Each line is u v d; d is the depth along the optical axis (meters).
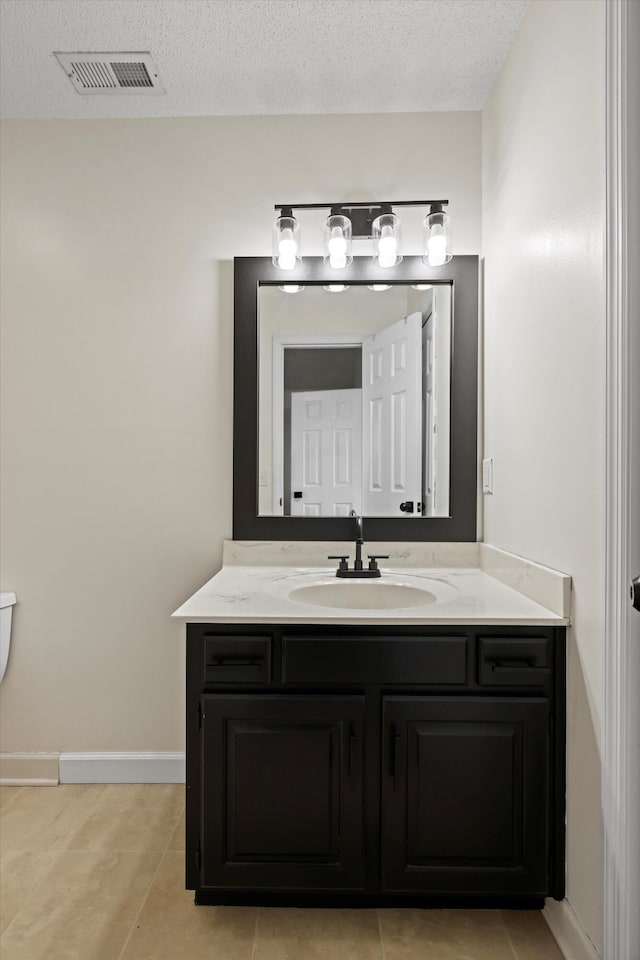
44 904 1.57
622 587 1.20
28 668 2.22
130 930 1.48
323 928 1.49
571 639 1.43
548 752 1.45
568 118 1.43
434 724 1.46
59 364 2.21
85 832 1.89
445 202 2.02
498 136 2.00
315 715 1.46
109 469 2.21
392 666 1.46
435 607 1.55
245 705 1.46
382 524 2.18
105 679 2.21
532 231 1.67
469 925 1.51
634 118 1.18
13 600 2.19
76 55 1.91
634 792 1.19
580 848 1.37
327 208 2.11
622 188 1.19
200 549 2.21
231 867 1.46
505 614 1.47
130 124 2.21
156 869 1.71
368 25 1.79
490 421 2.08
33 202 2.21
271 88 2.06
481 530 2.17
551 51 1.53
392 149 2.20
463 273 2.16
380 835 1.46
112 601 2.22
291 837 1.46
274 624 1.47
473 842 1.45
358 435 2.18
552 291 1.53
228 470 2.21
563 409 1.46
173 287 2.21
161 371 2.20
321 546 2.17
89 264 2.21
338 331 2.18
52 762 2.20
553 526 1.53
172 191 2.21
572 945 1.38
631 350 1.18
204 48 1.88
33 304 2.21
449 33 1.82
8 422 2.21
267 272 2.18
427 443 2.18
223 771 1.46
